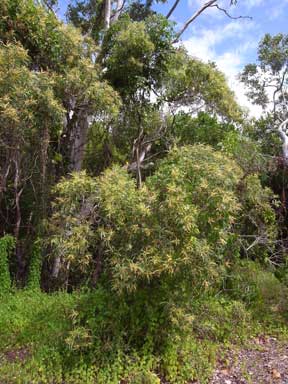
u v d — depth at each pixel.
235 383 4.02
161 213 3.75
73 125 7.91
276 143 12.00
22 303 5.86
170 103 9.02
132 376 3.73
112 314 3.98
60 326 4.21
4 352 4.39
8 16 6.65
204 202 3.95
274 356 4.75
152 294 4.03
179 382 3.86
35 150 6.81
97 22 10.05
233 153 7.19
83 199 3.94
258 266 6.94
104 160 9.59
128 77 8.19
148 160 9.60
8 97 5.43
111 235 3.67
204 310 4.72
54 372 3.82
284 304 6.10
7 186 7.31
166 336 4.00
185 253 3.63
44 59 7.01
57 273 7.15
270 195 7.27
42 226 6.50
